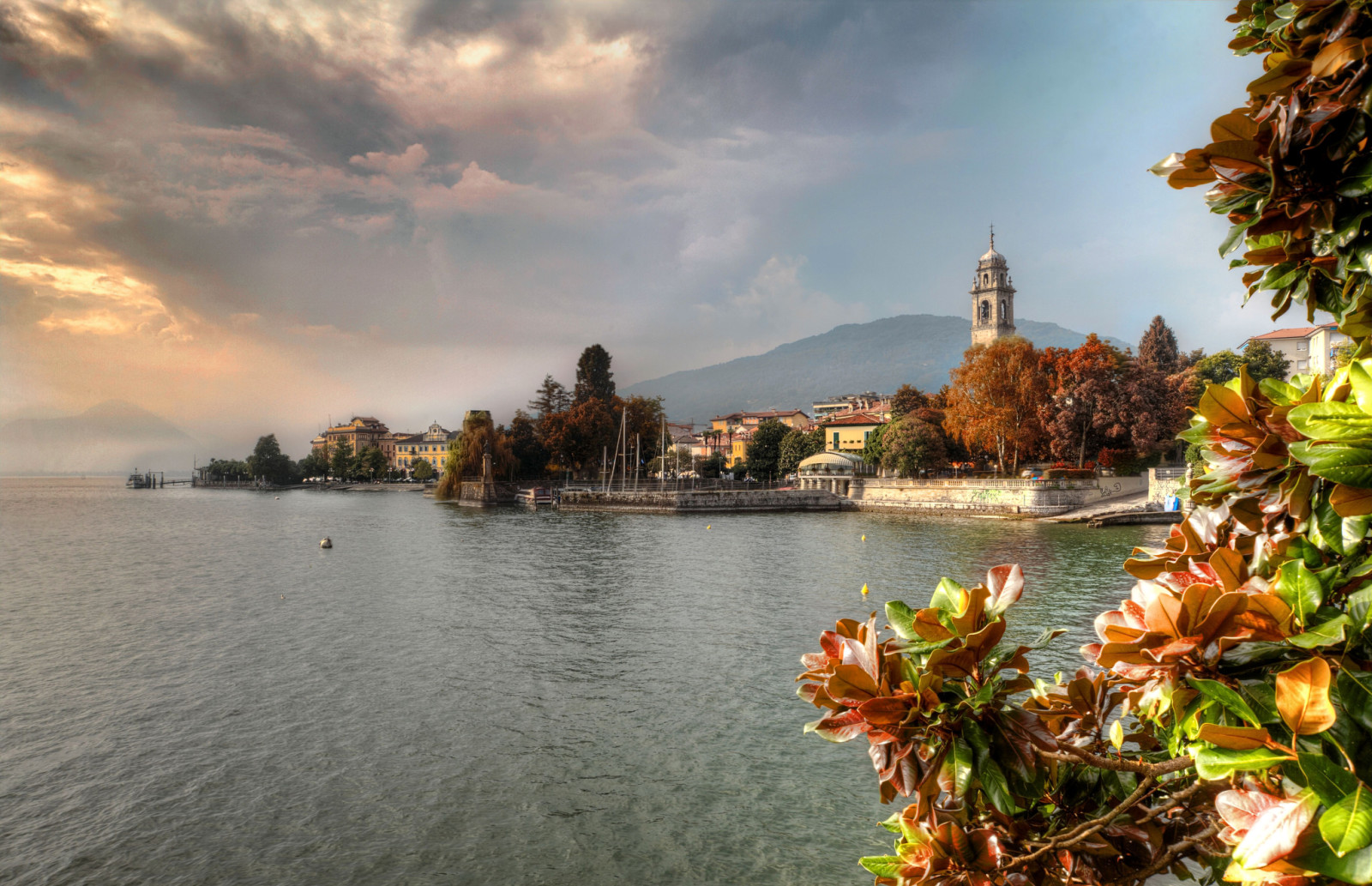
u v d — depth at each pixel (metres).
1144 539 55.47
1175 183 2.11
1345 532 1.74
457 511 108.38
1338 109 1.71
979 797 2.49
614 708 20.44
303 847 13.94
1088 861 2.55
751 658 24.97
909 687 2.18
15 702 21.59
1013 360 78.44
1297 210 1.88
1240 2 2.26
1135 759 2.57
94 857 13.72
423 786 16.17
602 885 12.75
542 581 41.78
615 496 100.56
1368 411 1.60
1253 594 1.71
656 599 35.56
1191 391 84.69
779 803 15.25
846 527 71.38
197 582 43.06
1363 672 1.58
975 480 80.94
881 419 128.75
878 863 2.53
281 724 19.66
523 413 134.62
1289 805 1.46
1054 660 22.52
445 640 28.05
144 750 18.17
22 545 66.12
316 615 32.84
